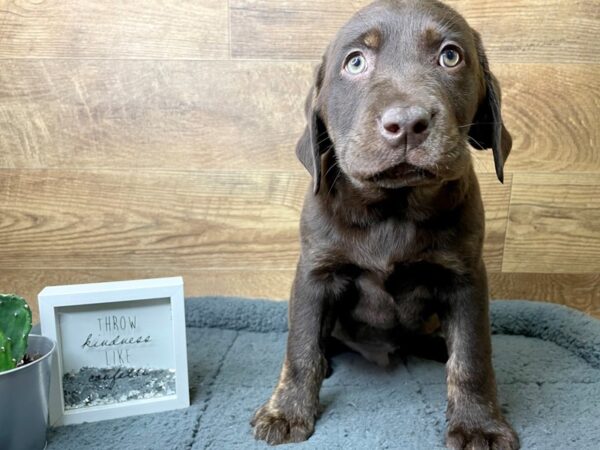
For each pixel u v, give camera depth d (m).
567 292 0.60
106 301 0.38
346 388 0.43
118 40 0.54
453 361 0.37
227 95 0.56
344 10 0.54
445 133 0.30
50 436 0.36
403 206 0.36
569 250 0.59
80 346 0.39
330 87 0.35
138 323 0.40
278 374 0.46
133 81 0.55
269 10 0.54
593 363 0.47
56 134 0.56
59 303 0.38
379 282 0.39
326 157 0.38
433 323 0.46
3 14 0.53
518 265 0.59
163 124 0.56
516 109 0.56
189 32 0.54
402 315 0.41
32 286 0.58
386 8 0.34
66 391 0.39
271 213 0.58
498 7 0.55
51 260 0.58
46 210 0.57
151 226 0.58
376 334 0.44
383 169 0.30
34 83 0.55
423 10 0.34
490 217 0.58
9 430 0.33
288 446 0.35
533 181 0.58
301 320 0.39
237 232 0.59
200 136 0.57
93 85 0.55
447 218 0.36
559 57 0.56
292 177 0.58
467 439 0.35
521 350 0.51
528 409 0.40
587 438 0.36
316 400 0.38
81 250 0.58
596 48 0.56
